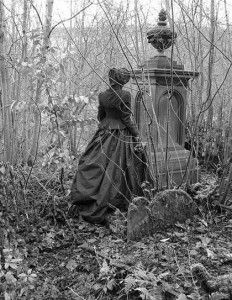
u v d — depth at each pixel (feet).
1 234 12.60
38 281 11.27
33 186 16.17
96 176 14.71
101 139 15.12
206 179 17.60
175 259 11.16
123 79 14.90
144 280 9.97
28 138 19.84
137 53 14.38
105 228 14.24
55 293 10.68
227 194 14.70
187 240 12.55
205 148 19.43
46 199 15.64
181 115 16.63
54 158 14.80
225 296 9.29
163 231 13.47
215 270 10.76
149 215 13.26
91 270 11.69
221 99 18.95
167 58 15.84
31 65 14.14
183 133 16.79
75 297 10.51
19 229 13.87
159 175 14.47
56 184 16.97
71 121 14.97
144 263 11.30
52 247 13.16
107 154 14.80
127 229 13.01
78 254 12.71
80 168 15.08
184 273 10.55
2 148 17.17
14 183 14.98
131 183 14.97
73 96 14.51
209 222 13.85
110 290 10.54
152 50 18.86
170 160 15.97
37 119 18.39
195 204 14.15
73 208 15.24
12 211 14.42
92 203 14.75
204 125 19.90
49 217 14.94
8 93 17.57
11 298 10.23
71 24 21.38
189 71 15.79
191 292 9.80
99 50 23.00
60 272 11.82
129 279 9.93
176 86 16.16
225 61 19.11
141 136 16.47
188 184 15.49
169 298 9.69
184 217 13.93
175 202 13.74
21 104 14.92
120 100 14.78
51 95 14.66
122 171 14.60
